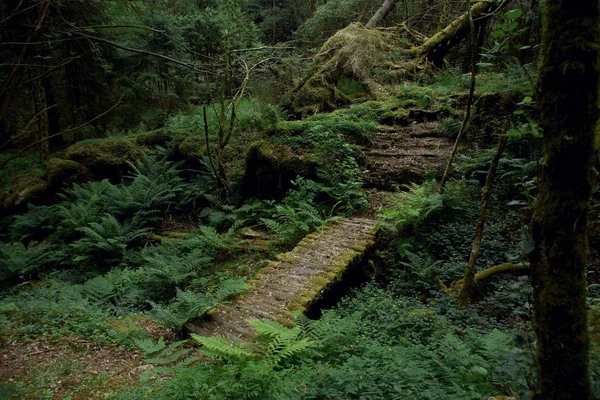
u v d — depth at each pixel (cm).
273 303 518
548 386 189
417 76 1262
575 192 176
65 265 842
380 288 596
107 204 970
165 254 778
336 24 1745
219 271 735
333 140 912
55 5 399
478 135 871
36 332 478
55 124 1478
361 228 720
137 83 1298
